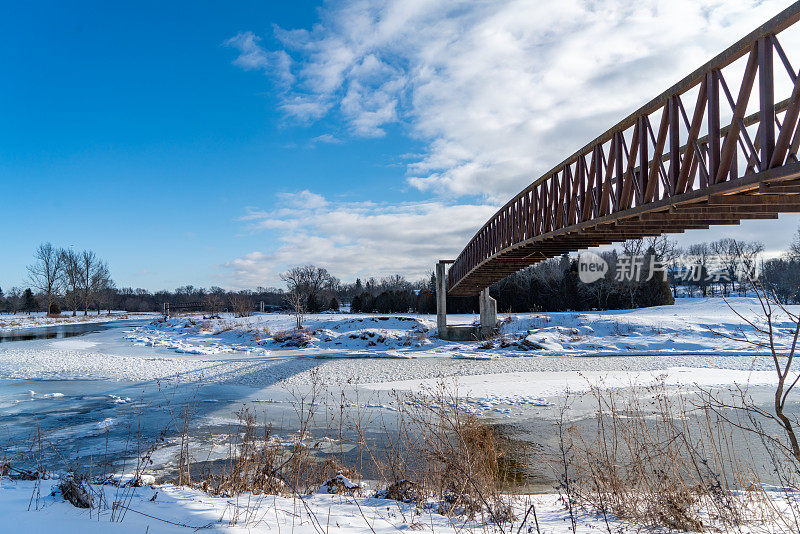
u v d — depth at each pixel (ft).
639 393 47.70
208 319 153.07
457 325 107.86
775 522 14.49
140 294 342.23
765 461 25.84
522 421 37.37
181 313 200.95
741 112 21.29
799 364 68.39
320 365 72.38
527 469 26.16
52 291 225.97
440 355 84.12
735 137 21.66
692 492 18.07
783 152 19.17
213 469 26.12
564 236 40.14
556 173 41.14
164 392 51.52
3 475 19.20
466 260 90.48
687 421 34.96
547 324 108.47
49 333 139.74
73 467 26.58
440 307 105.09
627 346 88.84
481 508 15.44
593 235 39.17
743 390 48.21
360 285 333.21
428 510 16.33
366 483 23.32
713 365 68.95
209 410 42.22
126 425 37.06
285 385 55.47
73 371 68.23
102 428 35.99
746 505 15.99
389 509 16.17
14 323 174.70
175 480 24.17
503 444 30.99
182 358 83.41
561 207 39.68
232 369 68.85
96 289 247.70
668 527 14.15
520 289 172.24
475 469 18.35
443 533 13.04
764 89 19.38
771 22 18.79
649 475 19.60
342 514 15.03
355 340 100.53
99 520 11.62
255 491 19.15
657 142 27.55
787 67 18.67
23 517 11.40
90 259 239.71
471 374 63.16
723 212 26.30
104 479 19.16
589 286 163.94
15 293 277.64
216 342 107.45
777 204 24.07
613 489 17.70
